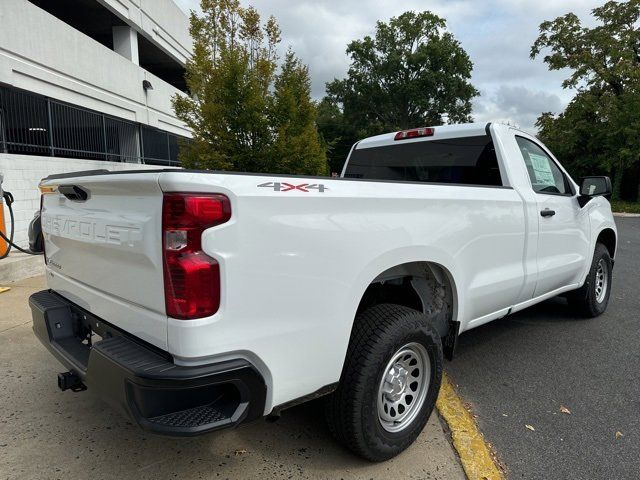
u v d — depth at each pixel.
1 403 3.26
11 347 4.21
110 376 1.99
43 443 2.80
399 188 2.65
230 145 9.36
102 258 2.36
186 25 17.89
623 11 27.00
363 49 42.09
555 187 4.44
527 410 3.30
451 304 3.13
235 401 2.04
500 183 3.81
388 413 2.66
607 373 3.92
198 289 1.86
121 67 12.35
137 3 13.73
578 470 2.65
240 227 1.93
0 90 8.13
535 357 4.24
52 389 3.47
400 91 40.84
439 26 41.00
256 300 2.01
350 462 2.66
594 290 5.17
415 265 3.03
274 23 10.37
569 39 28.34
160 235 1.91
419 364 2.80
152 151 14.76
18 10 8.48
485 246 3.30
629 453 2.81
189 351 1.88
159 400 1.89
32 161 8.59
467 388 3.63
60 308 2.80
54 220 2.88
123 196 2.14
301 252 2.13
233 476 2.53
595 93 27.98
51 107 9.61
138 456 2.69
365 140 4.92
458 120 42.00
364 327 2.53
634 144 25.14
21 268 6.64
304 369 2.22
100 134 11.64
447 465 2.67
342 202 2.30
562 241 4.32
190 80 10.14
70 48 10.07
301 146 9.63
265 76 9.84
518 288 3.74
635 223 18.80
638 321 5.29
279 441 2.85
